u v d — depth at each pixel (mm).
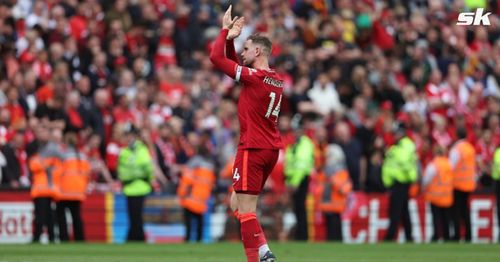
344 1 106250
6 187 72750
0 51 82250
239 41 95875
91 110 79812
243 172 38594
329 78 94000
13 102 76500
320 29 100625
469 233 81375
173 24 95250
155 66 92625
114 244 70062
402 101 94750
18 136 73625
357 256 58156
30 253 57125
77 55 85562
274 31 97812
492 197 85688
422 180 81688
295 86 89625
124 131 73875
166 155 80312
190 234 75812
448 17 110250
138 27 92812
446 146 89125
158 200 77375
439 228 80625
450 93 99000
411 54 100500
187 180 75438
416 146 85562
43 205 70375
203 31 98000
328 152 79750
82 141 78000
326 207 79312
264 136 38688
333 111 88750
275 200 79875
